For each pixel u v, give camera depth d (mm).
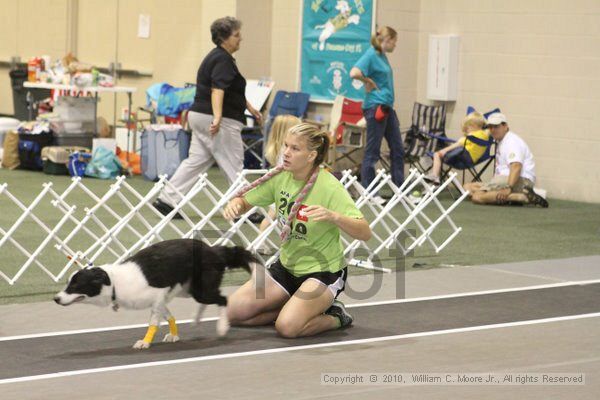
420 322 10180
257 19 25328
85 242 14430
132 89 23625
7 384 7742
